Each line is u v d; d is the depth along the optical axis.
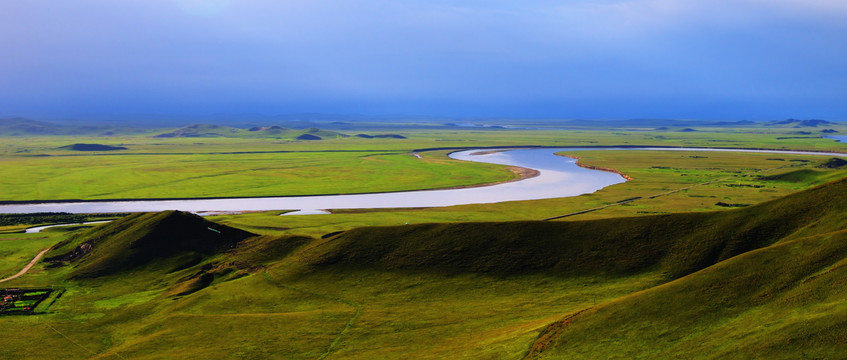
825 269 60.41
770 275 63.25
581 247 100.00
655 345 57.09
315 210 192.12
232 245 120.81
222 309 90.00
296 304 91.25
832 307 52.41
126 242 119.38
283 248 116.50
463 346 68.75
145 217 129.88
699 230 96.75
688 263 89.50
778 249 68.31
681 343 56.19
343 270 103.00
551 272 94.50
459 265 99.94
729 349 52.03
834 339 47.75
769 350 49.69
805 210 92.94
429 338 73.75
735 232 93.50
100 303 95.88
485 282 93.69
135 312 91.38
